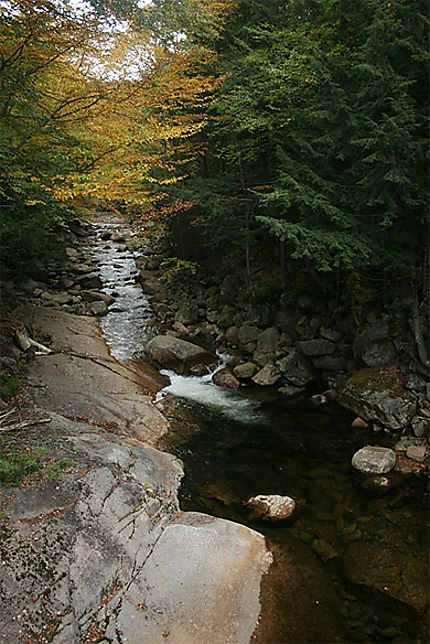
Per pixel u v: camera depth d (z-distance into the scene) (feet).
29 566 14.49
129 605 14.76
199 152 42.01
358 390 29.50
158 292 53.52
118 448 21.61
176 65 29.17
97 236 76.23
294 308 40.86
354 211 25.68
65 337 38.22
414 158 21.44
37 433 21.97
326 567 17.81
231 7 38.24
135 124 28.04
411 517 20.83
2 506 16.28
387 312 32.37
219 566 16.62
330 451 26.50
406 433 27.17
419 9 22.89
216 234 44.16
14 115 24.86
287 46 33.12
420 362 28.35
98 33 22.61
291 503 21.52
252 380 36.17
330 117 24.12
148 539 16.99
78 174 27.17
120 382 32.55
